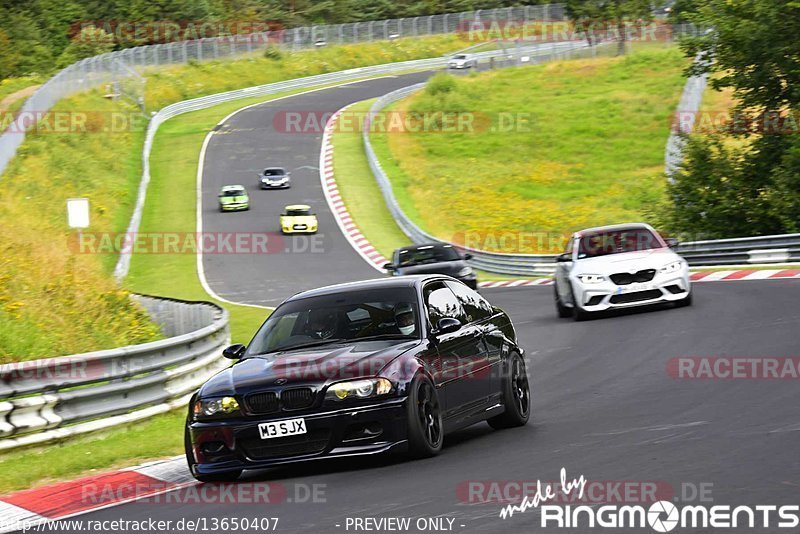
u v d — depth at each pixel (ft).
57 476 111.24
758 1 378.53
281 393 93.71
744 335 176.65
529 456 95.35
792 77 385.09
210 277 478.59
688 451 91.25
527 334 221.46
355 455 92.79
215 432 94.68
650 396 130.72
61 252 276.41
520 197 648.79
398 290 108.27
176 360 162.40
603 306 225.56
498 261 450.71
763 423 102.99
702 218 404.36
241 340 266.57
